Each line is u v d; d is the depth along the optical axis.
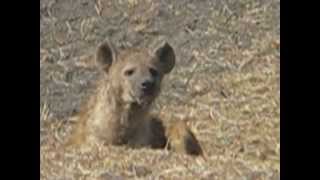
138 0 18.00
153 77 14.87
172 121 15.26
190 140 14.90
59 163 14.16
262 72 16.58
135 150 14.59
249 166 14.19
